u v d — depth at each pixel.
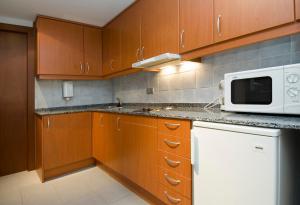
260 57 1.64
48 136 2.47
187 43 1.70
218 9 1.47
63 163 2.59
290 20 1.12
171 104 2.44
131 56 2.40
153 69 2.46
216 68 1.95
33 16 2.65
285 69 1.18
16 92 2.78
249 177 1.07
